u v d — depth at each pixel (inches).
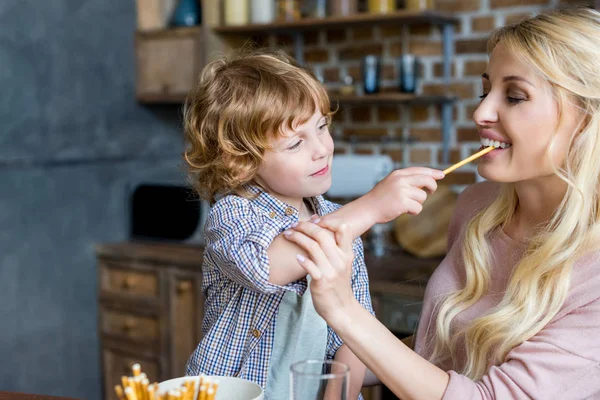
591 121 47.9
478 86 110.2
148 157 133.3
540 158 49.3
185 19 128.3
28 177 113.8
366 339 44.5
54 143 117.1
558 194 52.3
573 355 46.1
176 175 138.6
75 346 123.0
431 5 111.3
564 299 48.4
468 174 111.9
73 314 122.3
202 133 55.2
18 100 111.7
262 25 117.8
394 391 45.7
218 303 55.6
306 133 52.2
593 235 49.1
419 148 116.5
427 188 47.8
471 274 55.7
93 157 123.2
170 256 115.4
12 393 55.4
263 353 53.1
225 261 47.4
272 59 55.7
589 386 46.1
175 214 125.3
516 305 50.3
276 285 45.0
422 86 115.1
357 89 120.4
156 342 119.6
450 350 54.9
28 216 114.3
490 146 51.3
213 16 124.2
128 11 129.0
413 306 92.2
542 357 46.2
